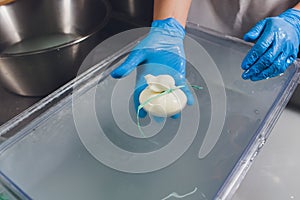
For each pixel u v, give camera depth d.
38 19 0.77
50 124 0.49
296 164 0.50
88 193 0.41
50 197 0.41
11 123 0.47
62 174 0.44
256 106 0.50
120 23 0.84
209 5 0.75
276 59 0.51
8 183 0.38
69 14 0.77
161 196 0.41
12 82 0.60
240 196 0.46
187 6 0.63
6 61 0.53
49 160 0.45
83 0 0.73
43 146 0.46
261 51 0.50
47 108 0.51
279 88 0.51
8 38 0.75
